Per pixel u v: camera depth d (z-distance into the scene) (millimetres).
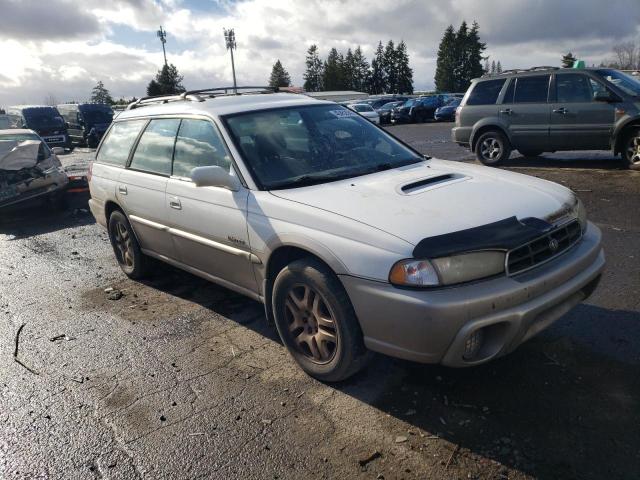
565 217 3027
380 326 2750
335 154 3842
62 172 9547
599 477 2332
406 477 2422
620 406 2783
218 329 4121
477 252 2602
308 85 99000
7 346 4078
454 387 3070
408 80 97312
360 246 2775
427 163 3916
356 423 2838
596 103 9109
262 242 3330
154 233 4598
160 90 67812
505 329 2639
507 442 2586
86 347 3973
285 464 2578
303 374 3375
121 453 2750
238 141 3713
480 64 94000
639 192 7355
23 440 2910
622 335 3482
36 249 7004
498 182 3346
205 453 2705
